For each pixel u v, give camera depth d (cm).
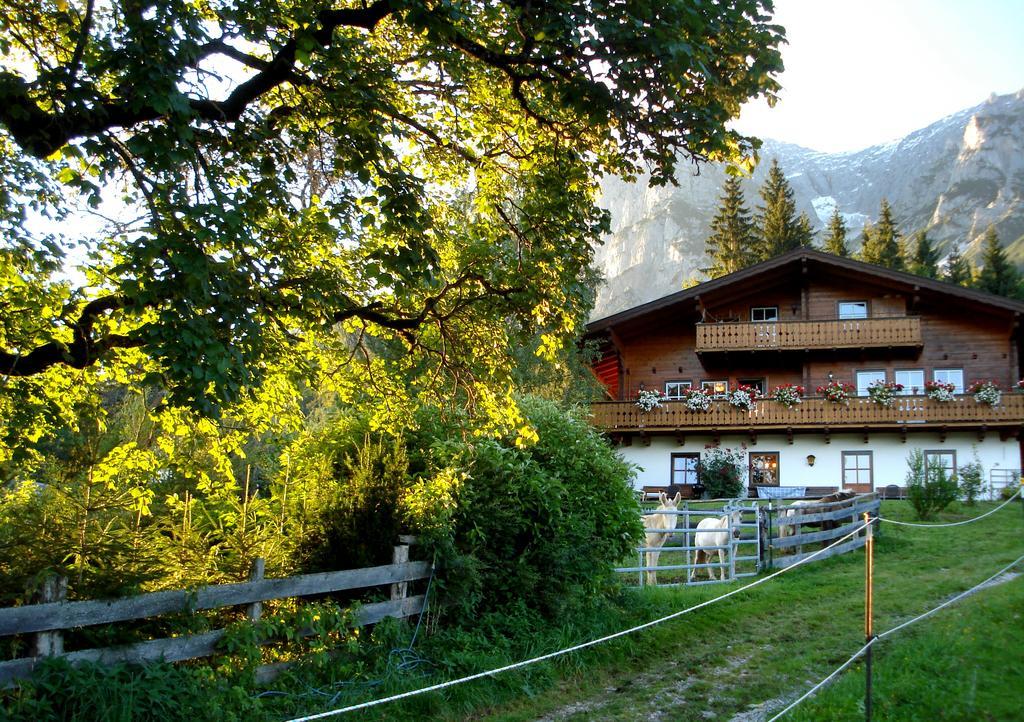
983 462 3134
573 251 911
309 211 850
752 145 860
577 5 726
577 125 923
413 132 1009
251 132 755
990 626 925
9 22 774
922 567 1549
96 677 546
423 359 934
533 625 922
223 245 654
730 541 1547
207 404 603
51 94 650
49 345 755
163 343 587
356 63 766
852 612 1159
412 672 769
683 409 3275
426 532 840
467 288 958
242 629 668
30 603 560
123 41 621
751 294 3500
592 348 3406
